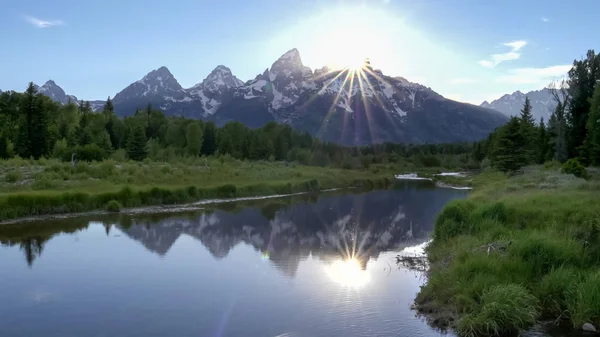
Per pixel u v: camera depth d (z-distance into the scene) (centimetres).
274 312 1297
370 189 6272
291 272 1753
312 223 3097
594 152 5306
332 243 2373
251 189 5009
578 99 6706
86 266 1842
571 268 1312
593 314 1111
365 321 1215
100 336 1139
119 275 1709
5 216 2936
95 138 7519
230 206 4034
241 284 1588
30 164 4981
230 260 1964
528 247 1443
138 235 2544
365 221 3206
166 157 7669
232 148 10381
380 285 1560
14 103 9256
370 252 2138
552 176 4231
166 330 1175
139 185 4294
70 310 1330
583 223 1756
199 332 1158
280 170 7056
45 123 7075
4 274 1720
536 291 1245
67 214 3203
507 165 6419
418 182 7894
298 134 13500
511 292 1163
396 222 3158
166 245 2283
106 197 3534
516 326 1098
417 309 1302
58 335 1149
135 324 1220
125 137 9144
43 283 1606
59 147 6375
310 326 1186
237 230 2775
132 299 1428
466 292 1250
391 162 13875
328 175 7356
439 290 1355
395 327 1166
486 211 2039
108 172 4666
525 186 3666
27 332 1173
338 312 1286
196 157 8294
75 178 4225
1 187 3491
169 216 3328
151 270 1786
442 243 1966
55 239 2403
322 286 1557
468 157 14188
